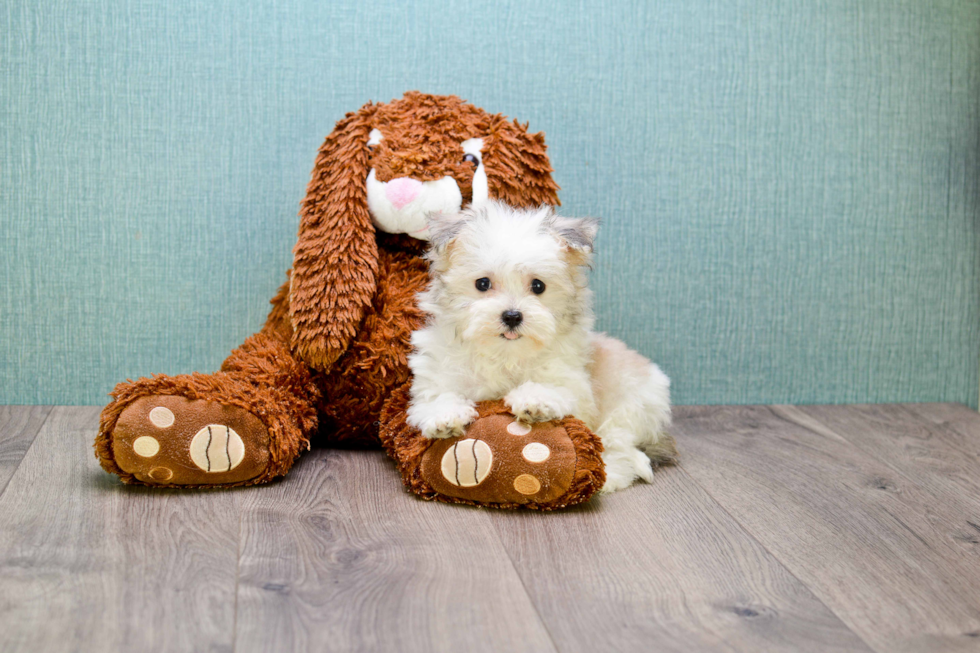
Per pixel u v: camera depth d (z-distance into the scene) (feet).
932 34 6.39
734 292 6.44
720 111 6.24
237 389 4.59
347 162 5.04
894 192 6.51
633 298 6.34
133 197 5.88
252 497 4.42
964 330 6.73
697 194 6.30
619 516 4.32
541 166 5.30
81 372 6.03
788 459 5.34
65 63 5.71
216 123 5.87
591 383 4.88
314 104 5.92
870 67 6.36
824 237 6.48
